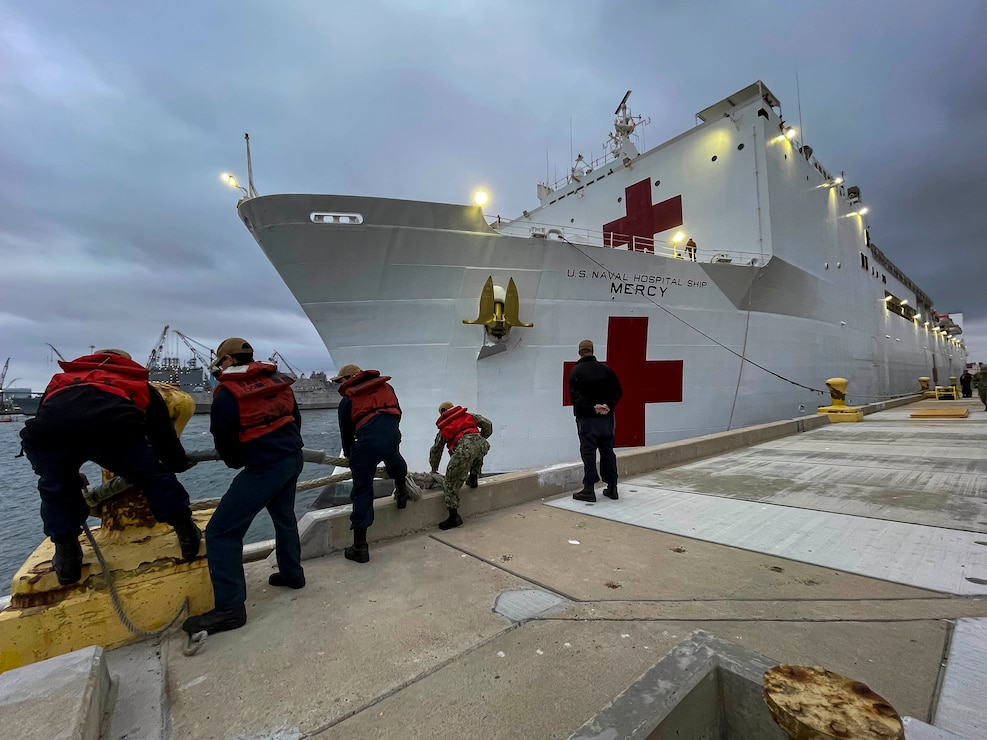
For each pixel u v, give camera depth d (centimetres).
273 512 231
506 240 689
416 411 703
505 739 130
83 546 202
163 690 158
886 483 441
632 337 794
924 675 152
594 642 179
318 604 219
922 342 2827
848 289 1409
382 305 673
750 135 1040
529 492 402
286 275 658
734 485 449
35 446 166
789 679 104
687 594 221
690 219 1127
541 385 738
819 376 1166
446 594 227
